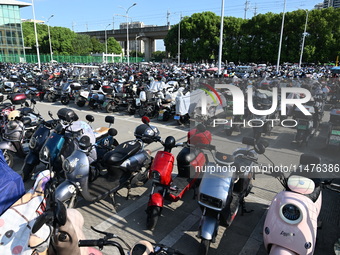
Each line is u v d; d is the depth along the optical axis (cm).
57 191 396
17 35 5225
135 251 235
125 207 484
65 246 245
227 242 396
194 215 461
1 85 1603
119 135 884
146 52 9644
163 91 1205
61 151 496
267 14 5100
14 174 346
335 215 459
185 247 385
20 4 5153
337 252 333
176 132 934
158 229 423
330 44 4525
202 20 5597
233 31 5484
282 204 317
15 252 242
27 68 3034
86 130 567
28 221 264
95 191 452
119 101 1205
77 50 7162
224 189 338
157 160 432
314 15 4544
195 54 5816
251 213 464
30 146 528
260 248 384
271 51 4934
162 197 414
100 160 545
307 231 295
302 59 4731
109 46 8744
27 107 770
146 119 516
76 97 1327
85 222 437
